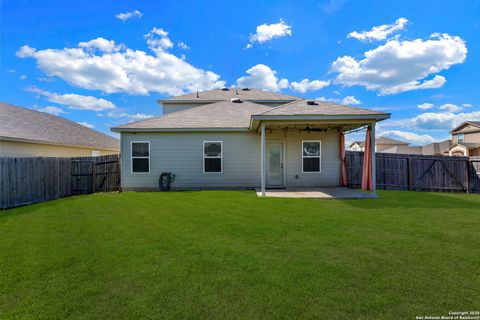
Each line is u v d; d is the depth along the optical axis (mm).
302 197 8562
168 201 8141
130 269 3215
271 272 3109
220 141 11359
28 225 5359
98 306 2436
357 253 3699
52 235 4645
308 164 11422
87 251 3836
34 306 2438
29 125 12992
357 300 2506
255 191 10289
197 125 11320
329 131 11406
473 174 11141
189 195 9352
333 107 9312
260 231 4816
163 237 4492
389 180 11727
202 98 18016
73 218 5969
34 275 3064
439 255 3598
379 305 2426
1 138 10141
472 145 27609
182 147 11312
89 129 19703
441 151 33031
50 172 9648
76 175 11102
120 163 11336
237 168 11359
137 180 11258
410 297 2553
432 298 2535
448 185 11422
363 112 8562
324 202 7770
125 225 5305
